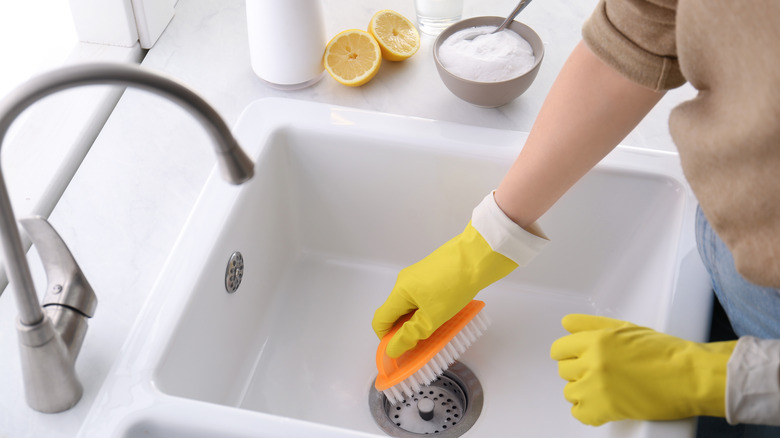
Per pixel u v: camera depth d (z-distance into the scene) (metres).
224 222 0.84
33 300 0.61
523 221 0.82
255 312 0.95
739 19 0.54
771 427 0.73
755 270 0.58
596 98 0.71
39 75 0.48
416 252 1.05
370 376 0.92
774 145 0.54
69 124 0.99
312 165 1.00
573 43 1.09
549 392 0.91
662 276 0.86
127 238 0.84
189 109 0.50
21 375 0.71
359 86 1.03
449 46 0.99
